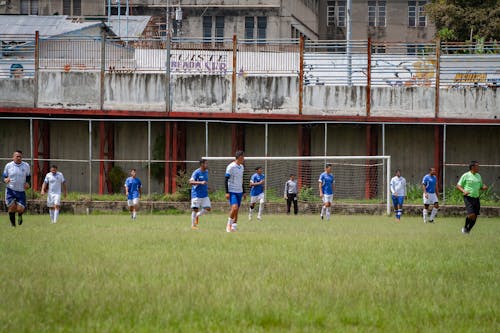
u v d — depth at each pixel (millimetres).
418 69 92750
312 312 20359
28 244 36688
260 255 32312
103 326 18484
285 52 92250
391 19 182375
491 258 33156
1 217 70750
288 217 74250
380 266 29484
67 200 82312
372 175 89562
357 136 90688
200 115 88875
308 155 89750
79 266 28000
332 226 56875
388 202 80375
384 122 84812
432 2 139625
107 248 34625
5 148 92438
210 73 92938
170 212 82062
